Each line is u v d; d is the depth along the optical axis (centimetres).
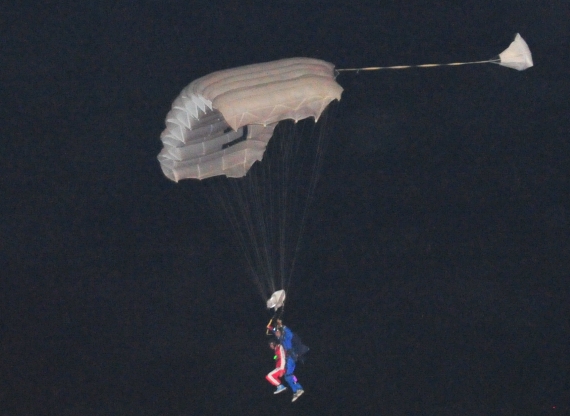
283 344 5300
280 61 5031
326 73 5000
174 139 5359
